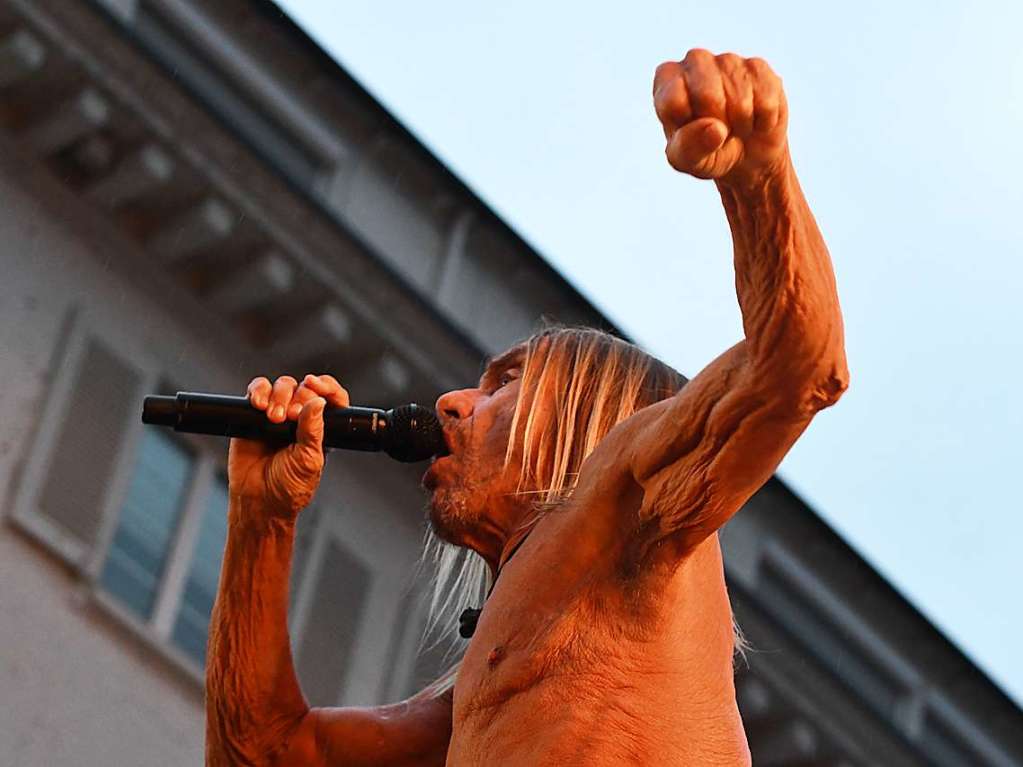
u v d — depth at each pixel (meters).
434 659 20.08
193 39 20.41
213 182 19.72
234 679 4.40
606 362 4.19
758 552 21.41
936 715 21.94
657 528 3.65
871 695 21.70
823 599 21.59
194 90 19.75
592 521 3.74
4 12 19.17
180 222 19.78
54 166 19.67
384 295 20.27
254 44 20.72
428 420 4.27
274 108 20.69
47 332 19.11
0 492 18.06
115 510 18.55
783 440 3.54
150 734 18.02
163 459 19.02
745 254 3.48
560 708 3.63
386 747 4.43
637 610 3.68
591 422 4.11
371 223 20.77
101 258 19.70
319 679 19.38
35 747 17.41
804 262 3.45
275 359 20.38
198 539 18.91
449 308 20.83
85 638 17.97
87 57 19.34
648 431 3.69
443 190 21.09
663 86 3.27
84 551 18.22
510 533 4.11
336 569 19.94
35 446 18.50
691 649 3.69
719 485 3.57
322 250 20.09
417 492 20.73
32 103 19.55
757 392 3.51
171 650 18.34
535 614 3.73
